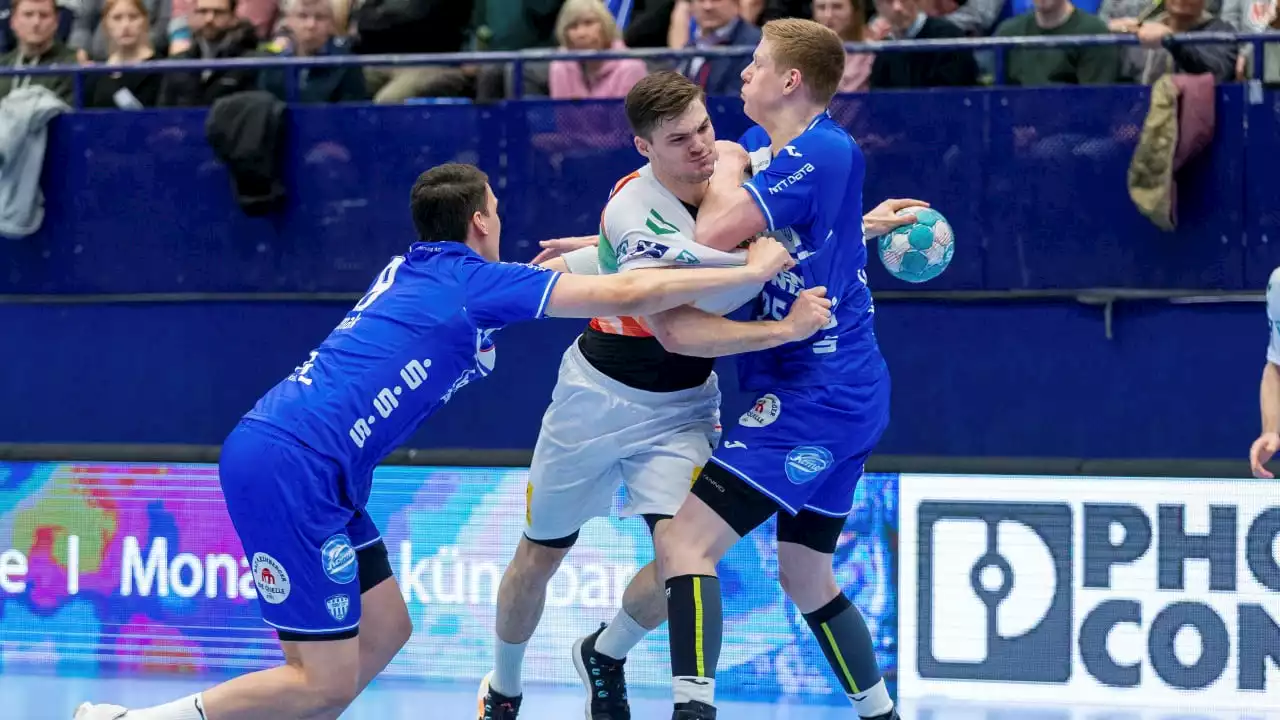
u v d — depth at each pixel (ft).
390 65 59.41
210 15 66.23
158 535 58.18
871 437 39.09
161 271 62.23
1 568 59.47
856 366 38.55
